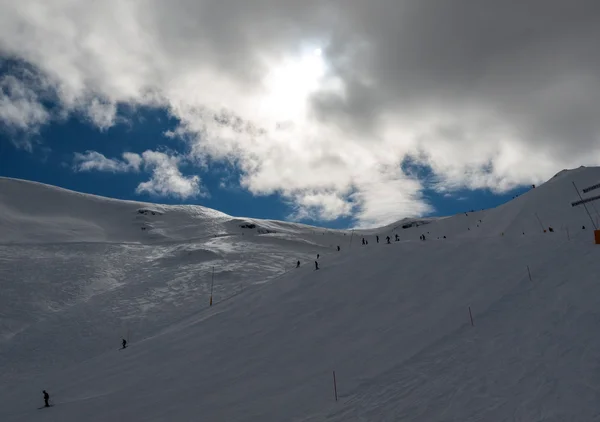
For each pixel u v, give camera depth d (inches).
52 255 2878.9
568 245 979.9
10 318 1803.6
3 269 2447.1
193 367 871.7
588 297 716.0
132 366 963.3
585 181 1905.8
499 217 2089.1
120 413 706.2
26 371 1316.4
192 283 2130.9
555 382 520.7
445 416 508.1
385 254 1298.0
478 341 688.4
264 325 1018.7
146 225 4441.4
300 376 738.2
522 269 919.0
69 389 917.2
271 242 3462.1
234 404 673.0
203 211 5398.6
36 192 5315.0
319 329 925.2
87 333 1585.9
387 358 721.6
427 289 987.3
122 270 2578.7
